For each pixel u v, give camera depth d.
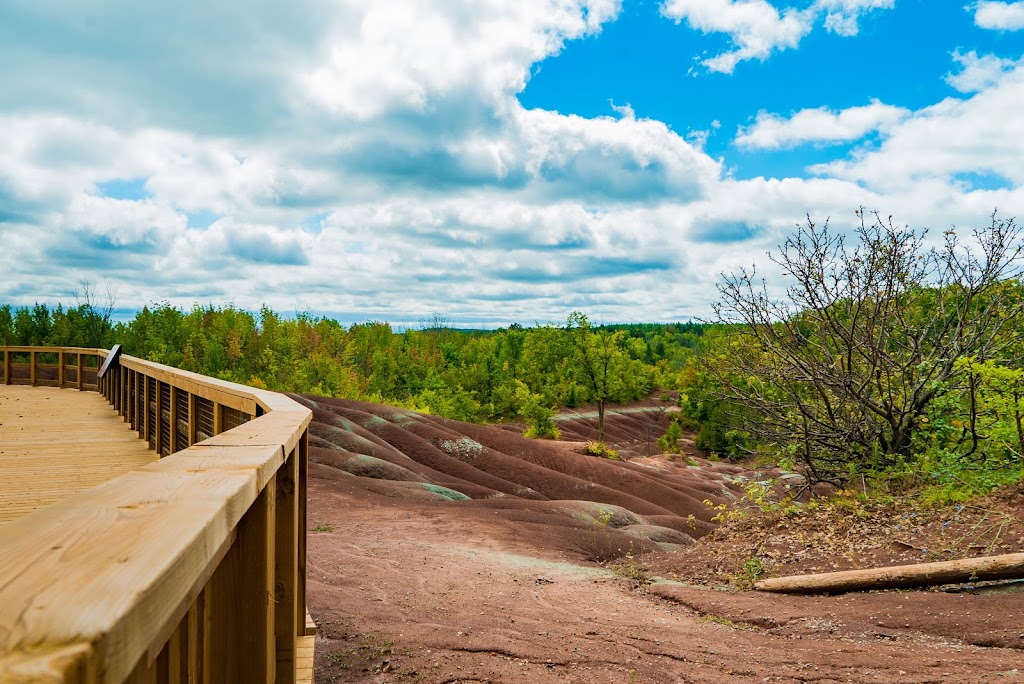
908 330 12.13
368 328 120.25
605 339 69.62
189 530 0.97
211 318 97.06
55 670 0.51
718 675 4.95
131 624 0.68
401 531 13.18
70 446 10.06
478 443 31.34
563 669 4.99
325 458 23.20
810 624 6.41
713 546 10.42
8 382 23.06
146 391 10.09
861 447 12.53
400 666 4.93
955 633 5.78
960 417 11.64
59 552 0.82
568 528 15.10
